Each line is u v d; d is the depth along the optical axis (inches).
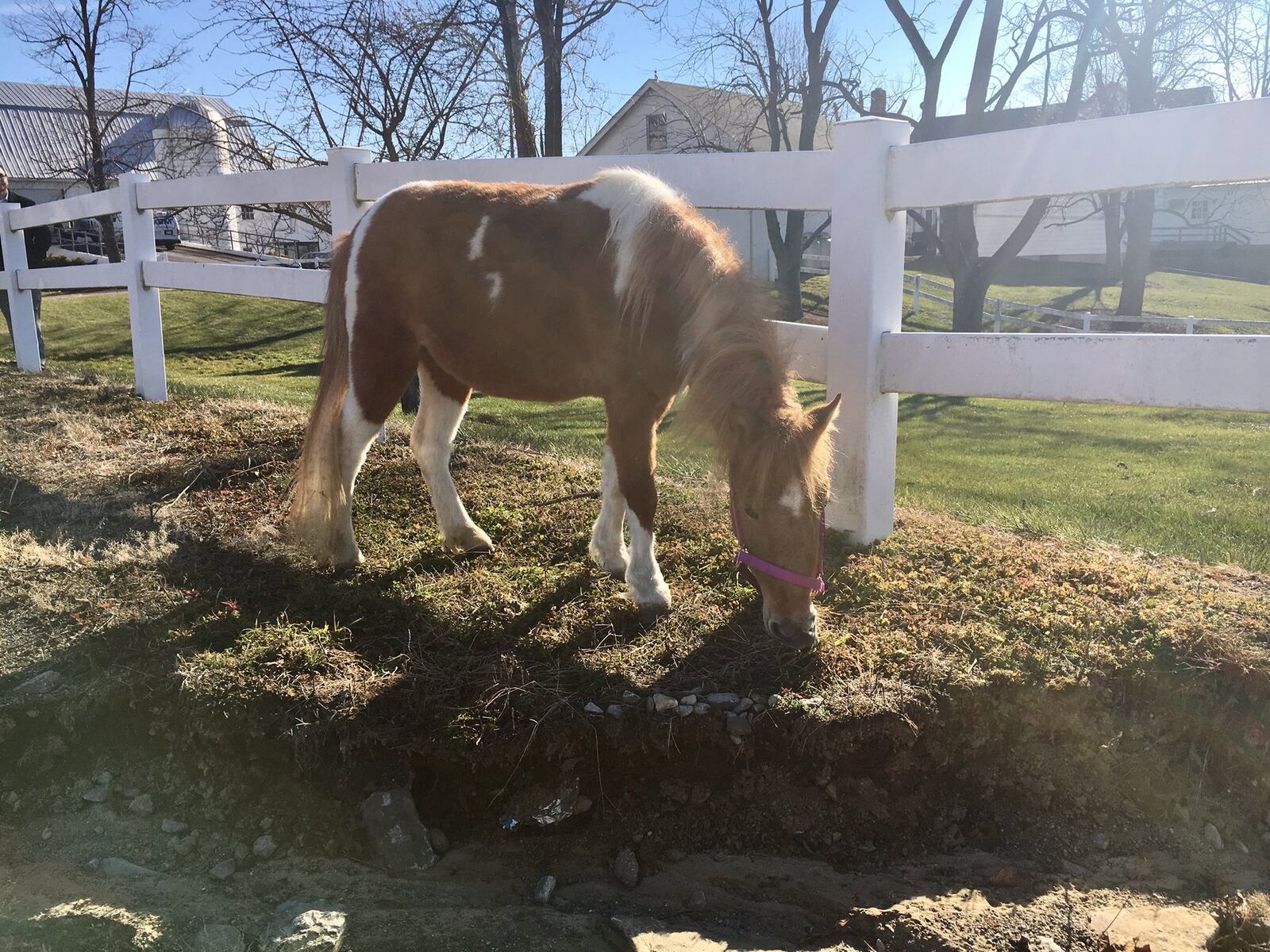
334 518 136.8
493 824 97.1
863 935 83.1
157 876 88.4
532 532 151.6
